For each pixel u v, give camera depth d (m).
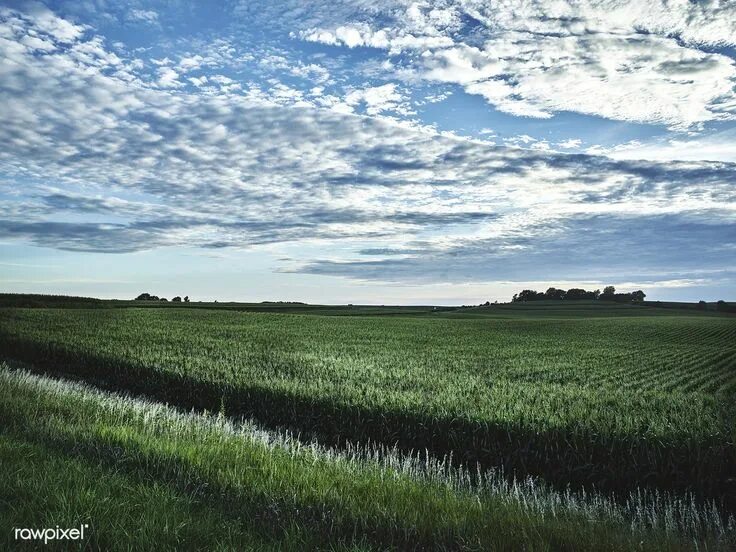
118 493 6.07
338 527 6.13
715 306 159.25
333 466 9.28
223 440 10.27
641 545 6.36
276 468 8.31
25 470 6.34
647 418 13.55
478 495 8.45
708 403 17.47
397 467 10.48
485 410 14.11
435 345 40.88
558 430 12.37
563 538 6.32
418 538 6.05
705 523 8.73
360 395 16.17
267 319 71.25
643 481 11.20
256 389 17.72
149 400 19.95
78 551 4.51
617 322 88.62
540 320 94.06
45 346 27.11
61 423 9.55
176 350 28.48
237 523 5.64
